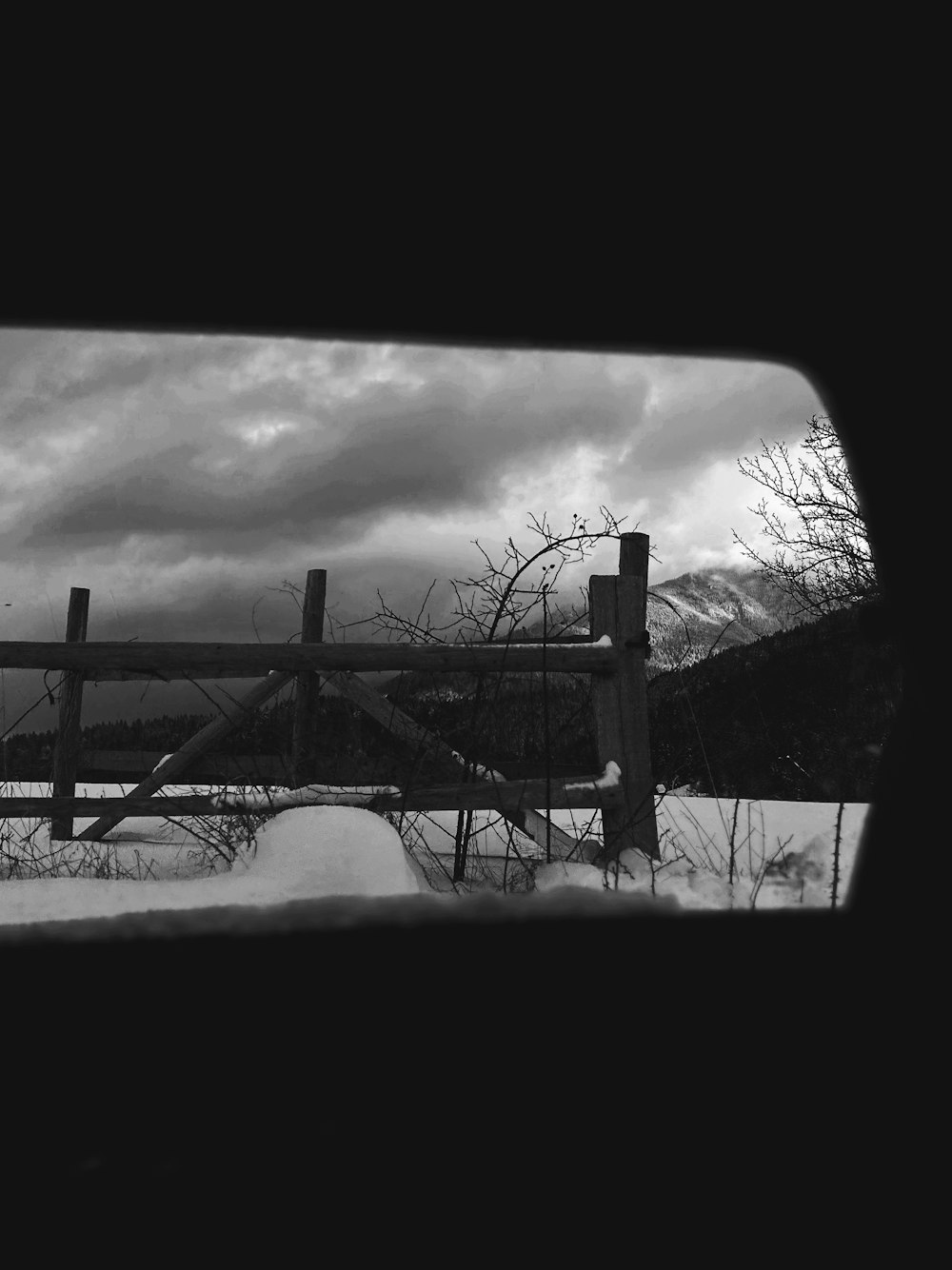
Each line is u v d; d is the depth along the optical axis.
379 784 5.63
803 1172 1.75
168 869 5.43
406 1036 2.33
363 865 4.82
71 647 5.51
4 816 5.39
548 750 5.32
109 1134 1.88
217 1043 2.25
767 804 7.23
